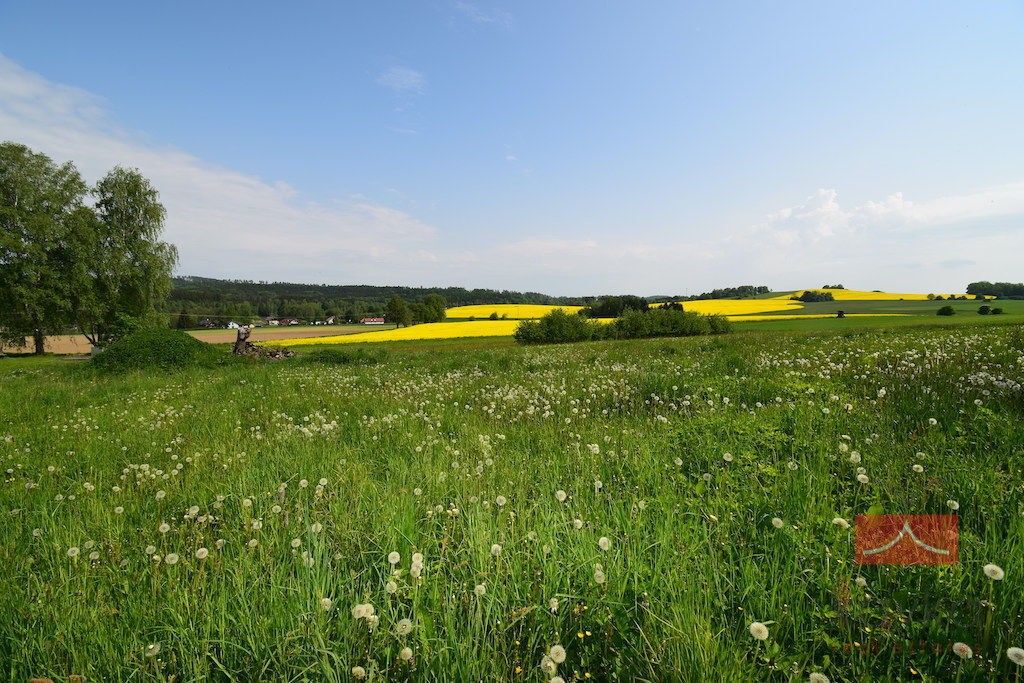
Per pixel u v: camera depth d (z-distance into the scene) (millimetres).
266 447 6199
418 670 2096
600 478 4301
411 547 3068
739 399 7199
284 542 3314
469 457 5227
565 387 9688
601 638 2264
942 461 3811
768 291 118312
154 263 51312
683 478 4039
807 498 3373
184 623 2471
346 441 6367
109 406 10656
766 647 2053
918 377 7105
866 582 2500
